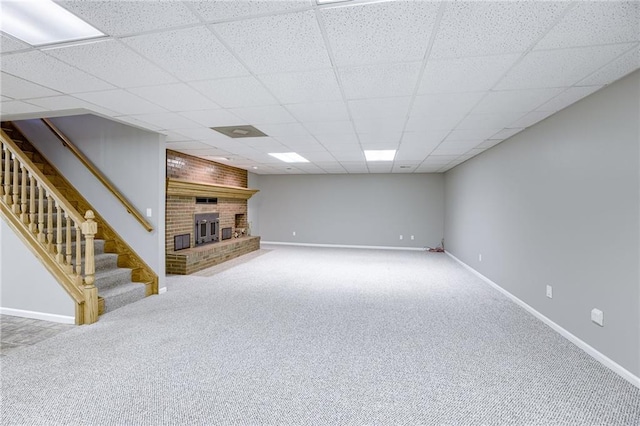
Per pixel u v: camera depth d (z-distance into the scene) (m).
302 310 3.72
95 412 1.88
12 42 1.84
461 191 6.71
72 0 1.45
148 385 2.17
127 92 2.66
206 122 3.60
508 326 3.25
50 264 3.28
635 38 1.75
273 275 5.52
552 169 3.19
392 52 1.95
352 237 9.16
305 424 1.81
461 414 1.90
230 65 2.14
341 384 2.21
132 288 3.97
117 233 4.43
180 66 2.16
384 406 1.97
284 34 1.75
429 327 3.23
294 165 7.33
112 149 4.46
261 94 2.69
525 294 3.78
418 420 1.85
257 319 3.43
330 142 4.64
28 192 4.23
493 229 4.83
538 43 1.82
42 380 2.21
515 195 4.07
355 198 9.14
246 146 5.02
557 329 3.10
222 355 2.61
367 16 1.58
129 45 1.88
